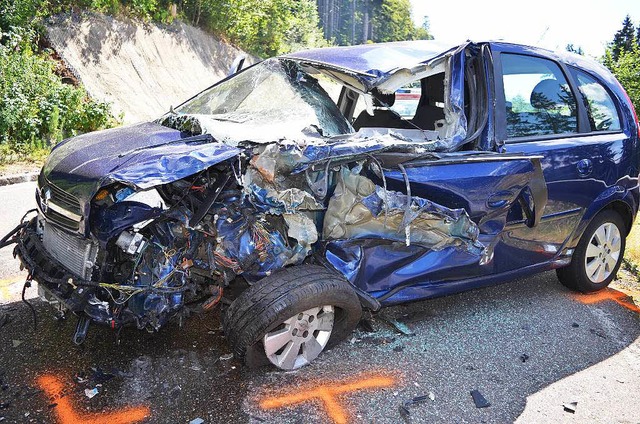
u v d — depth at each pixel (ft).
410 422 9.79
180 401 9.81
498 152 12.77
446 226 11.46
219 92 14.44
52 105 34.53
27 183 26.91
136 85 53.67
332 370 11.16
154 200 11.85
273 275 10.23
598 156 14.82
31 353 10.90
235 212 10.02
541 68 14.53
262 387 10.39
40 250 10.68
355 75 11.75
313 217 10.87
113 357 10.98
